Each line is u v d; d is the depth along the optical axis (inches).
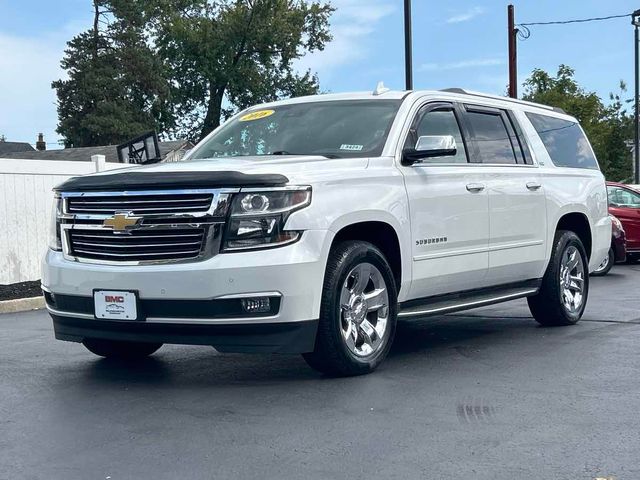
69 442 175.8
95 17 2176.4
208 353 273.7
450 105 285.6
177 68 2225.6
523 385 226.1
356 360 230.2
